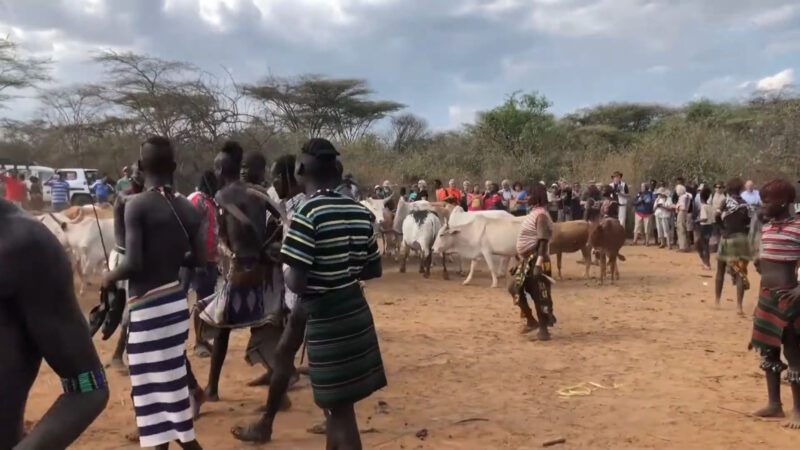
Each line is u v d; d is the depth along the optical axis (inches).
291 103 1724.9
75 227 441.1
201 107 739.4
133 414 237.0
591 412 243.9
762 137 1073.5
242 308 225.8
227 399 251.8
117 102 749.3
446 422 232.4
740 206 427.5
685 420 235.3
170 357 174.2
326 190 165.0
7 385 70.8
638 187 1042.1
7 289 69.6
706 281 580.7
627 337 366.3
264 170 239.1
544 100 1616.6
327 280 159.2
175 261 176.4
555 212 910.4
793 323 225.5
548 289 354.6
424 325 398.0
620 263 705.0
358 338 161.5
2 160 695.7
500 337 366.3
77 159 707.4
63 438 72.1
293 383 263.6
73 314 74.0
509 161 1397.6
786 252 225.0
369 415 239.1
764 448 209.9
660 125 1697.8
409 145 1887.3
